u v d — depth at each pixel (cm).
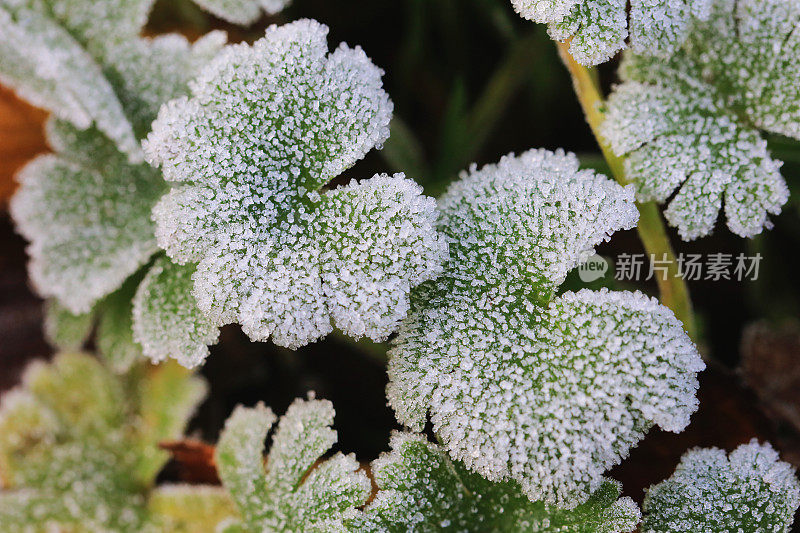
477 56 35
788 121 28
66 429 32
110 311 30
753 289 33
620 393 27
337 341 33
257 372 33
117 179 29
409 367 27
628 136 28
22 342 33
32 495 31
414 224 27
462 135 33
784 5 28
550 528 27
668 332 27
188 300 28
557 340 27
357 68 27
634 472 28
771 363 32
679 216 28
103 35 29
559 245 27
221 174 27
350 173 32
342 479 27
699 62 28
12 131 32
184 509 31
